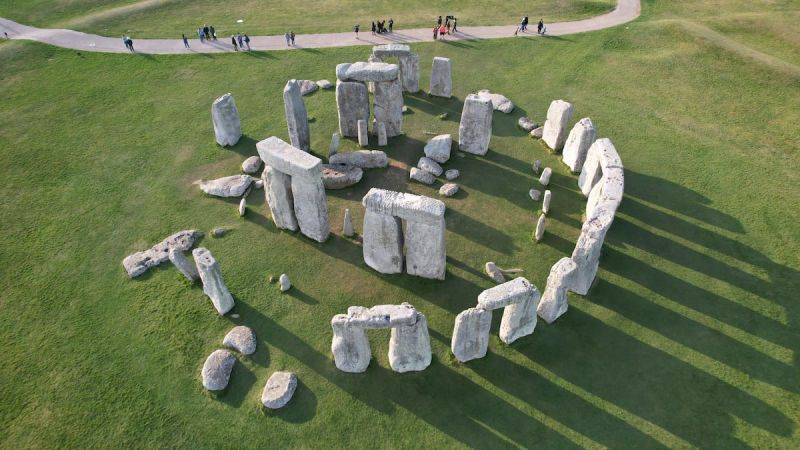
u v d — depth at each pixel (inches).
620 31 1453.0
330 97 1206.3
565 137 1002.1
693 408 597.0
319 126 1103.0
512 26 1552.7
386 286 750.5
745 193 901.2
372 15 1667.1
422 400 614.2
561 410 600.4
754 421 582.2
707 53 1305.4
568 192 914.7
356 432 587.2
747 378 624.4
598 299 722.2
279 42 1482.5
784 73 1199.6
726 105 1138.7
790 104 1125.1
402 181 944.9
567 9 1649.9
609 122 1099.3
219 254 805.9
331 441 580.1
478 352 643.5
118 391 628.1
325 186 918.4
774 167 959.0
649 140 1041.5
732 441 566.6
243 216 874.1
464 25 1571.1
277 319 706.2
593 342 668.7
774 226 833.5
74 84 1293.1
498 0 1738.4
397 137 1063.0
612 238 820.6
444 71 1155.9
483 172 966.4
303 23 1616.6
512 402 609.9
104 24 1596.9
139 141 1077.1
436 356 657.6
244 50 1440.7
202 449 575.5
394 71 960.3
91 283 764.6
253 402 614.2
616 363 644.7
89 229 861.8
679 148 1016.2
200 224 864.3
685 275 756.0
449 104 1179.3
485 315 603.5
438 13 1665.8
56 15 1676.9
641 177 944.9
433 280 753.6
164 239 831.1
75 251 820.0
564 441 573.0
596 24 1530.5
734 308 706.8
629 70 1283.2
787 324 684.1
